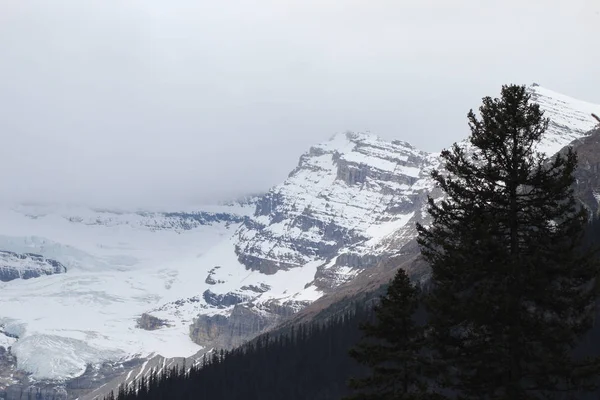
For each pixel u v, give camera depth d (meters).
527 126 67.69
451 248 66.62
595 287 63.78
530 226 67.56
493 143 68.19
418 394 67.62
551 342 64.31
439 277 67.00
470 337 67.12
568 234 66.06
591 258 64.81
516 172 67.12
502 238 67.75
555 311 65.12
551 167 67.56
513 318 64.75
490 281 66.19
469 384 66.31
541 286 64.38
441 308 65.69
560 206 66.94
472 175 68.44
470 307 64.38
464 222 67.88
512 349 64.81
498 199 67.81
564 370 63.66
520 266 64.31
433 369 67.75
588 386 63.81
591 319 64.56
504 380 65.31
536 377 64.94
